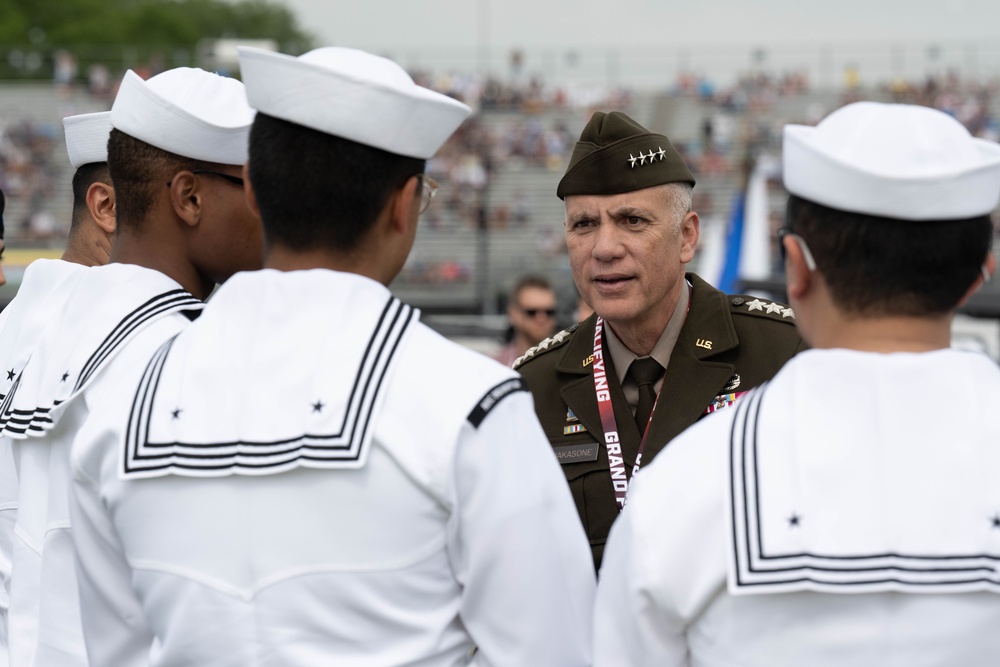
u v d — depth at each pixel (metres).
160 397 2.71
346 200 2.68
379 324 2.64
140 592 2.72
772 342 4.23
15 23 95.75
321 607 2.55
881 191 2.39
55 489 3.22
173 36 104.62
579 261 4.25
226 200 3.43
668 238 4.16
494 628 2.64
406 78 2.79
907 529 2.31
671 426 4.14
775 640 2.36
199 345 2.72
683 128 49.22
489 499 2.58
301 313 2.66
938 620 2.29
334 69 2.62
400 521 2.56
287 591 2.55
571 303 12.85
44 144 46.69
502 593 2.62
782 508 2.35
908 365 2.42
